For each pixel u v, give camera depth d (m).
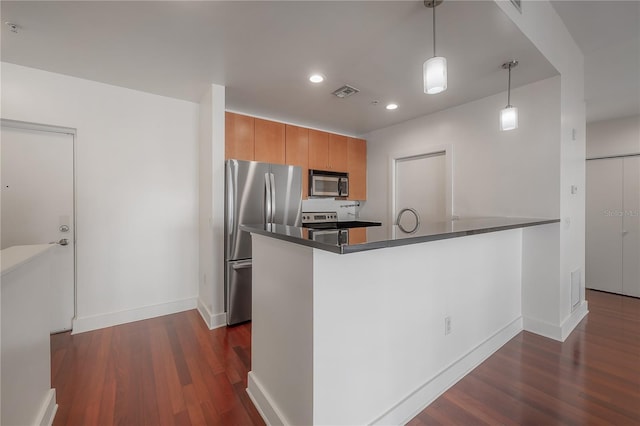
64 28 1.86
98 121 2.70
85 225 2.67
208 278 2.88
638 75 3.01
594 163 4.22
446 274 1.87
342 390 1.33
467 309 2.05
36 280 1.48
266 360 1.63
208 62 2.30
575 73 2.68
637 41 2.56
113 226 2.79
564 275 2.58
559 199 2.48
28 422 1.37
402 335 1.59
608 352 2.26
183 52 2.16
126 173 2.85
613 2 2.11
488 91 2.81
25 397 1.34
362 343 1.40
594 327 2.75
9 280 1.21
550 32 2.20
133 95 2.87
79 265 2.64
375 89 2.79
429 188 3.67
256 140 3.42
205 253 2.99
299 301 1.32
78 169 2.63
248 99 3.08
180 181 3.14
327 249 1.05
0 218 2.38
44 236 2.52
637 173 3.88
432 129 3.52
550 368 2.04
